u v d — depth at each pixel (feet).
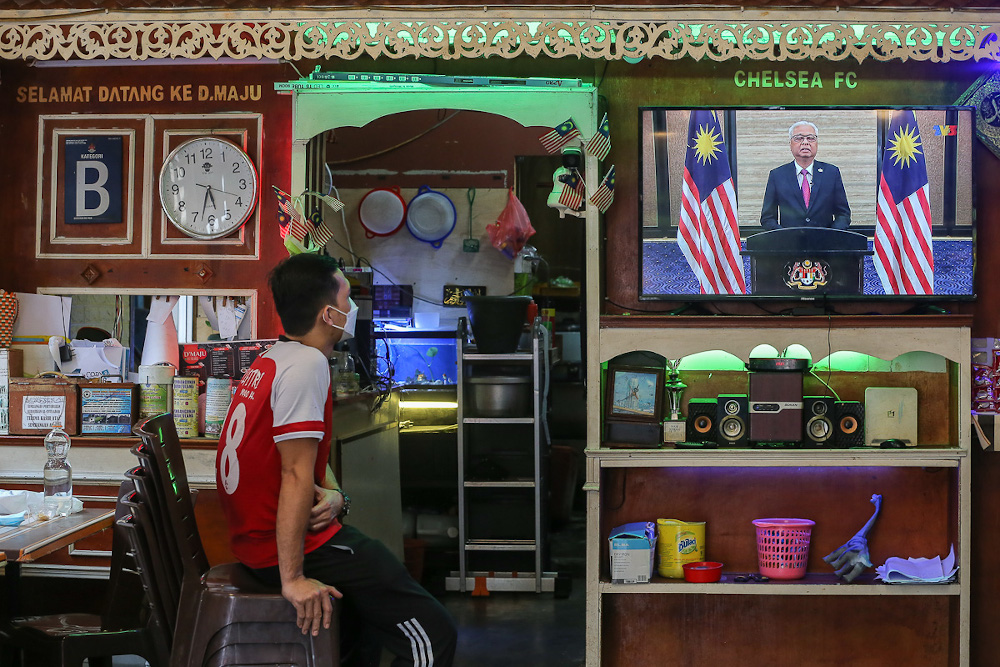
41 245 13.56
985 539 12.41
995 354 12.16
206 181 13.32
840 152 12.12
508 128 22.02
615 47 11.73
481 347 17.25
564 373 25.23
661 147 12.19
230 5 11.98
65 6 12.12
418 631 8.79
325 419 8.83
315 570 8.61
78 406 12.74
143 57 12.13
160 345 14.24
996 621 12.39
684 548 12.12
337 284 8.84
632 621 12.59
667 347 11.71
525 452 17.76
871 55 12.09
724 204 12.17
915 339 11.50
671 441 12.35
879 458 11.59
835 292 12.13
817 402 11.79
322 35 12.07
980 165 12.44
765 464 11.67
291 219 12.67
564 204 12.30
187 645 8.29
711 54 11.63
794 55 11.60
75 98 13.53
